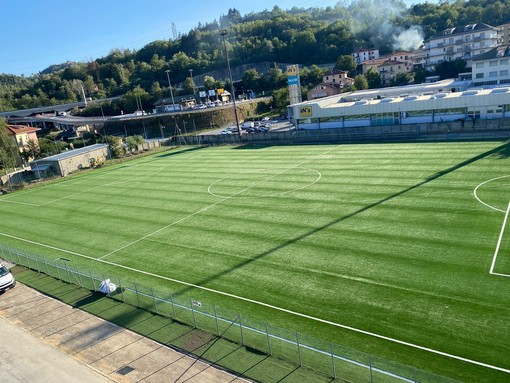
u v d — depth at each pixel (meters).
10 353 24.20
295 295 26.48
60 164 79.44
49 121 177.50
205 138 95.12
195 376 20.05
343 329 22.50
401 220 35.44
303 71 160.25
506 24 145.12
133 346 23.19
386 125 79.38
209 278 30.31
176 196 52.66
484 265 26.83
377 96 99.81
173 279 30.91
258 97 170.50
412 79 134.88
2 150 84.81
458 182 42.75
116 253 37.09
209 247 35.69
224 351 21.77
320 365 19.80
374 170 51.59
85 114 196.25
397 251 30.22
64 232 44.66
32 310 28.86
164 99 188.12
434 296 24.31
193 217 43.81
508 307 22.44
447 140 61.81
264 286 28.12
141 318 25.98
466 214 34.78
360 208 39.50
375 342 21.11
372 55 182.88
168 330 24.36
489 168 45.81
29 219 51.50
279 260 31.52
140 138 97.94
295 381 18.94
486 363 18.75
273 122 117.62
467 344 20.09
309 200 43.94
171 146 97.56
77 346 23.95
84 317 26.97
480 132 62.47
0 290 31.75
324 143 74.25
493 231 31.17
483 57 101.12
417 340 20.84
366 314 23.52
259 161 67.06
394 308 23.70
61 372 21.88
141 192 57.19
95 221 46.91
